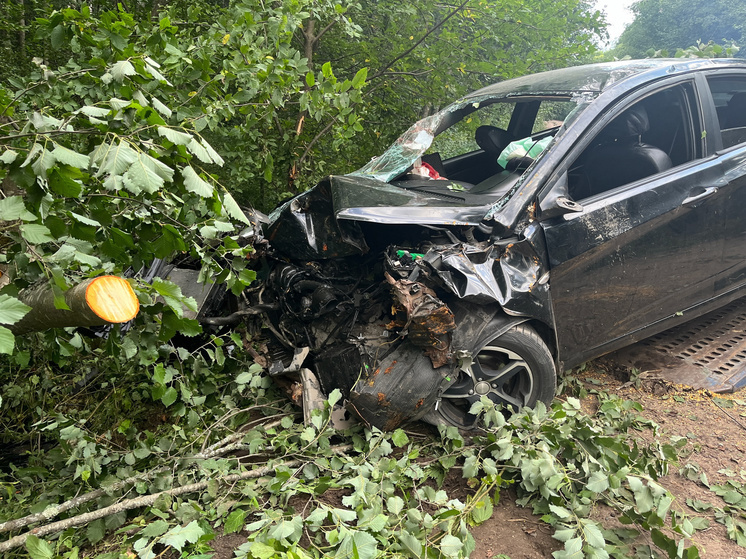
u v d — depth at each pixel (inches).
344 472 91.7
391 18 228.7
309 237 112.9
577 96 120.2
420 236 108.3
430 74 238.1
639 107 124.8
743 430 112.1
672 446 95.7
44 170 49.6
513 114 158.6
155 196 70.0
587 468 86.0
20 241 56.5
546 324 105.3
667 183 121.0
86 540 84.4
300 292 114.2
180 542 68.2
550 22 235.8
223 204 65.2
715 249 132.6
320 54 251.9
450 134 170.1
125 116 61.7
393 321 99.8
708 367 133.1
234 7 138.5
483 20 226.2
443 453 101.0
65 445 90.9
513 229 104.0
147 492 90.8
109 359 113.7
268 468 90.7
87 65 93.6
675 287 128.6
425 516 75.9
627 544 80.1
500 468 94.3
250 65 118.1
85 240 60.3
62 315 54.3
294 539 70.5
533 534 84.7
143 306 65.8
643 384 130.1
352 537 66.0
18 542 72.6
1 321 41.9
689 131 131.2
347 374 105.0
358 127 129.5
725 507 89.0
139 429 121.0
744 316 152.8
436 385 95.5
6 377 114.7
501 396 105.8
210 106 111.0
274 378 116.3
